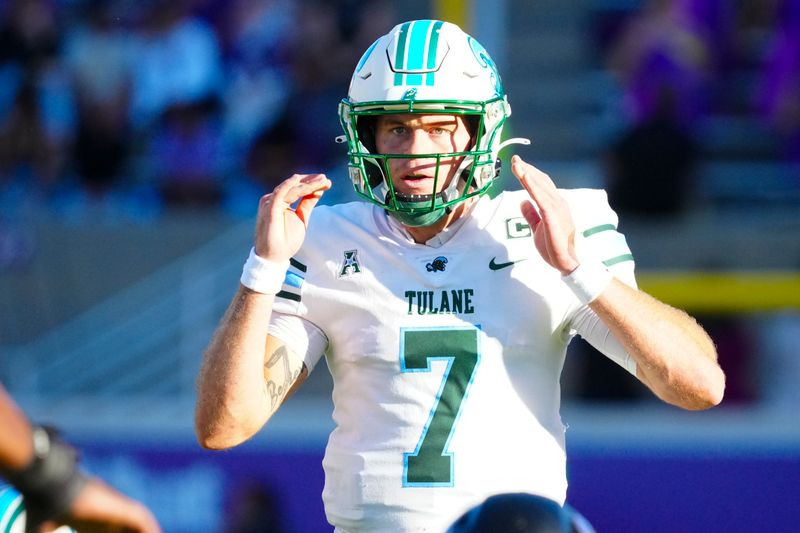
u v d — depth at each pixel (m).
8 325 26.88
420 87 9.69
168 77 28.70
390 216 10.09
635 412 23.11
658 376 9.54
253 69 28.97
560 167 29.31
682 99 27.02
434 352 9.69
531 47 31.25
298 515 22.27
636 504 22.17
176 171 28.12
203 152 28.19
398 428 9.63
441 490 9.50
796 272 25.12
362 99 9.89
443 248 9.95
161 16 29.03
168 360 26.00
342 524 9.87
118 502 6.91
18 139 29.09
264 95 28.72
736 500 22.03
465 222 10.04
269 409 9.84
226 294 26.42
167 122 28.39
